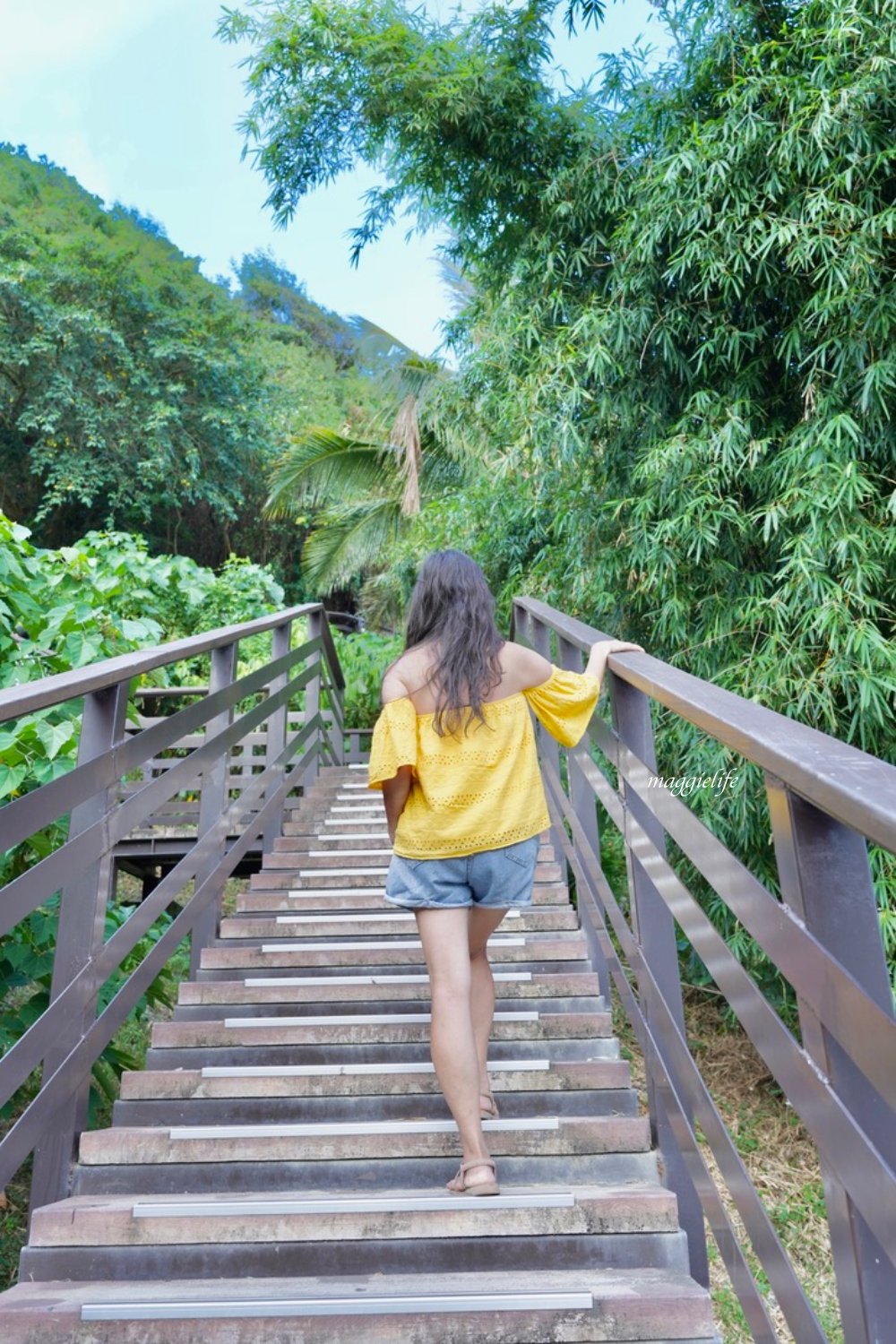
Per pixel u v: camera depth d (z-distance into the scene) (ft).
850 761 2.78
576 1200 5.38
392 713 5.81
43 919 8.64
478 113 16.33
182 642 8.37
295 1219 5.35
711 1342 4.58
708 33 14.60
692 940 4.48
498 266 18.56
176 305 51.21
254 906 10.86
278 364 61.52
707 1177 4.69
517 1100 6.81
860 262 11.44
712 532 12.94
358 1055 7.66
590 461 15.96
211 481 51.03
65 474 45.11
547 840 11.76
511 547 20.89
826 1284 11.57
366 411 56.03
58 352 45.11
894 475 12.50
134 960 10.71
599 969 8.43
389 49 16.10
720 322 13.66
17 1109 9.45
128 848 17.83
